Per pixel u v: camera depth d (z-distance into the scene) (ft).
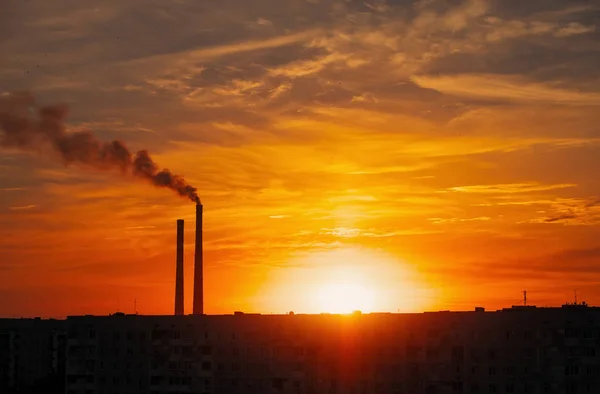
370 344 462.19
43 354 636.89
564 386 433.89
